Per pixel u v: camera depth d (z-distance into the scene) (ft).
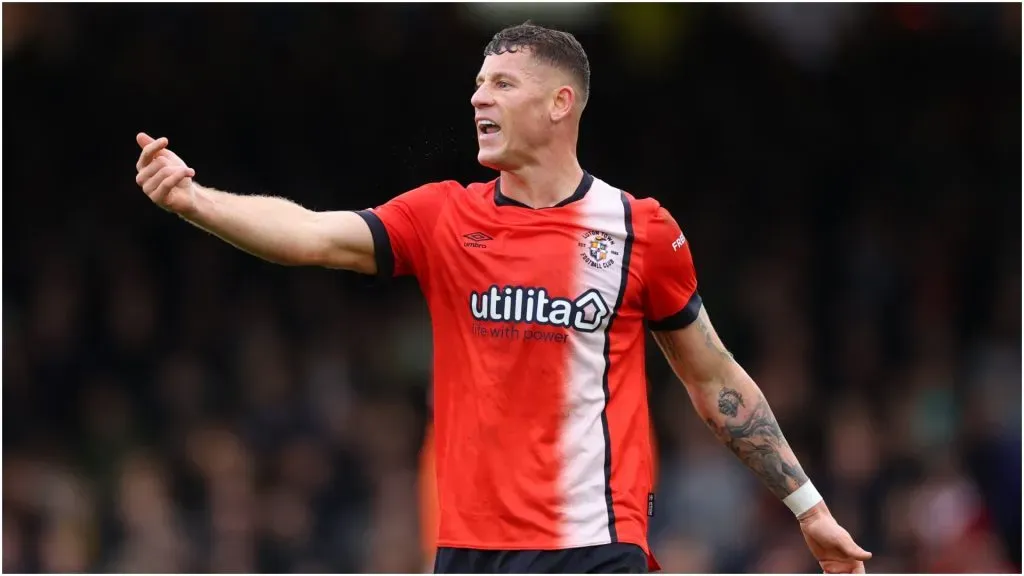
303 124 163.94
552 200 57.93
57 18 161.07
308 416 143.02
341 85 161.58
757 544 123.13
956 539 123.24
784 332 152.35
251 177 162.91
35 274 162.61
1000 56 165.07
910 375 148.25
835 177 167.73
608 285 56.85
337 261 57.16
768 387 145.59
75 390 154.30
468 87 155.33
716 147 167.53
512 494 55.77
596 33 161.17
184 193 53.16
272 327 155.74
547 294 56.44
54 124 166.91
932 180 166.40
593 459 56.03
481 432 56.13
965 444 133.90
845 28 164.45
